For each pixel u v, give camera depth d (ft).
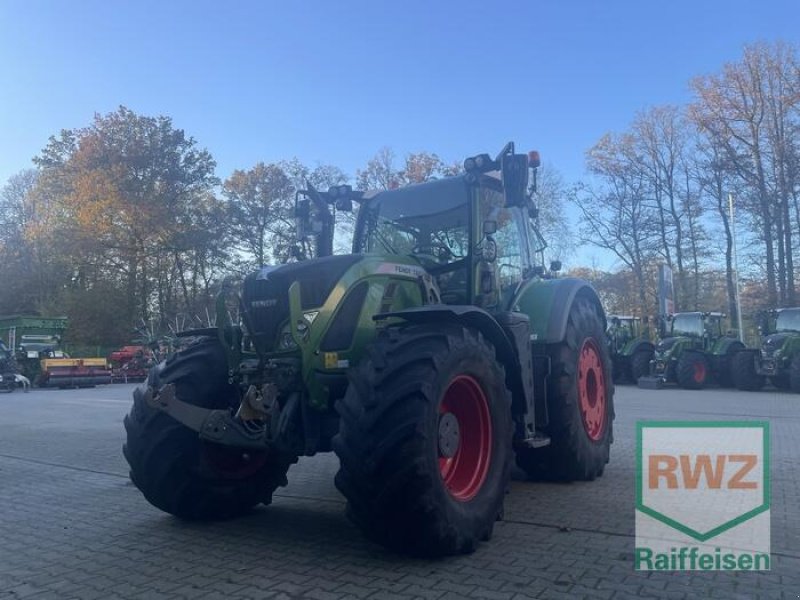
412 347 13.25
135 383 94.73
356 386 12.87
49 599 11.68
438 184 19.49
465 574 12.34
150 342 56.24
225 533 15.64
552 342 19.79
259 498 17.44
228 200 130.62
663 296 73.10
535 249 23.84
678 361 63.16
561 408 19.80
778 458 23.80
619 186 120.47
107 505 18.95
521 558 13.25
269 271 15.20
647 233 118.52
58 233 119.44
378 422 12.30
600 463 21.43
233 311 15.62
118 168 120.88
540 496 18.84
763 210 102.73
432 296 16.93
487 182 19.42
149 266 124.16
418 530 12.49
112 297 114.93
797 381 56.18
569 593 11.35
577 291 21.58
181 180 126.82
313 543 14.61
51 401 59.82
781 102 101.91
